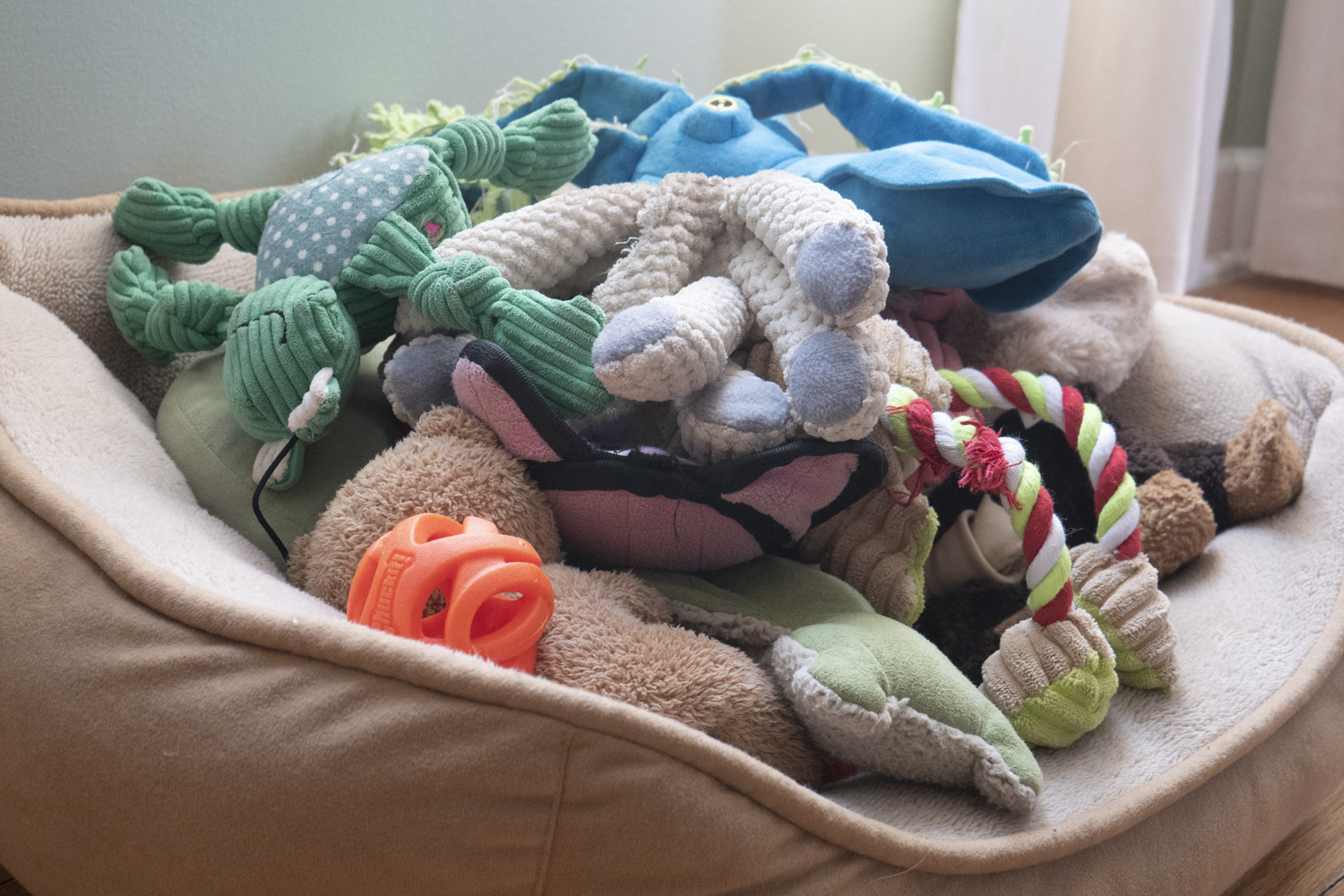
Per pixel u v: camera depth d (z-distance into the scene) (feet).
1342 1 6.64
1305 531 2.93
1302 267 7.26
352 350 2.37
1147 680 2.47
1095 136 5.74
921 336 3.03
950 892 1.90
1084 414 2.60
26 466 2.13
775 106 3.47
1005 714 2.30
